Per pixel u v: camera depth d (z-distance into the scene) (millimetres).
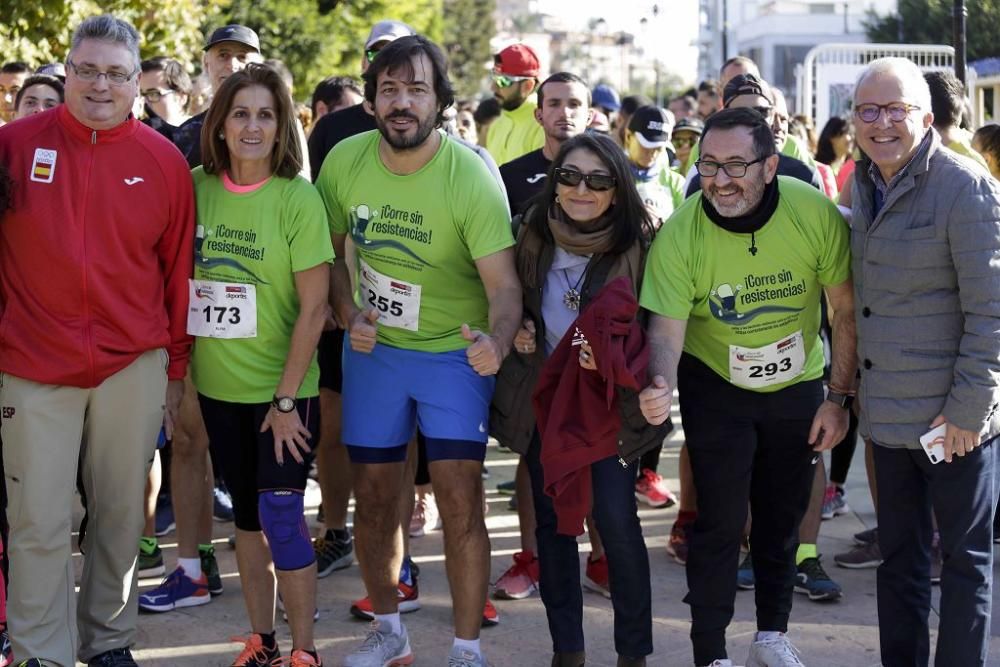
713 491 3820
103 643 3924
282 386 3768
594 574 4895
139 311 3709
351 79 6031
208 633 4430
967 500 3514
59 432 3656
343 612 4668
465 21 55625
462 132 9367
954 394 3410
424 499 5707
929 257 3434
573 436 3627
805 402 3850
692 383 3869
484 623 4523
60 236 3562
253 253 3764
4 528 4059
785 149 5492
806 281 3701
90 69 3516
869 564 5195
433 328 3924
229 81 3715
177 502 4668
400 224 3834
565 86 4734
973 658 3561
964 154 4891
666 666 4145
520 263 3859
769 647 3922
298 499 3834
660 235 3746
